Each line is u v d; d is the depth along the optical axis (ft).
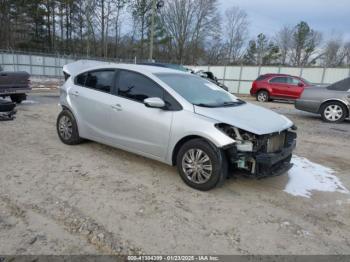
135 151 14.55
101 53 159.12
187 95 13.64
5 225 9.30
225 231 9.57
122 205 10.89
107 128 15.56
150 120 13.50
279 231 9.73
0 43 138.41
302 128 27.37
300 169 15.81
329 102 30.63
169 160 13.29
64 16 155.22
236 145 11.62
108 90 15.67
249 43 194.08
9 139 18.98
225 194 12.26
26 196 11.24
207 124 11.91
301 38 184.03
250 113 13.51
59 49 157.28
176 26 178.40
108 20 156.76
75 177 13.24
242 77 86.84
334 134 25.13
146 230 9.39
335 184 13.97
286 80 54.03
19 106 33.58
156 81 13.85
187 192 12.24
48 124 24.03
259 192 12.64
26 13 144.05
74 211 10.29
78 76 17.67
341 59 174.50
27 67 85.15
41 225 9.38
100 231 9.19
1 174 13.20
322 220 10.58
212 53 191.01
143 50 160.97
